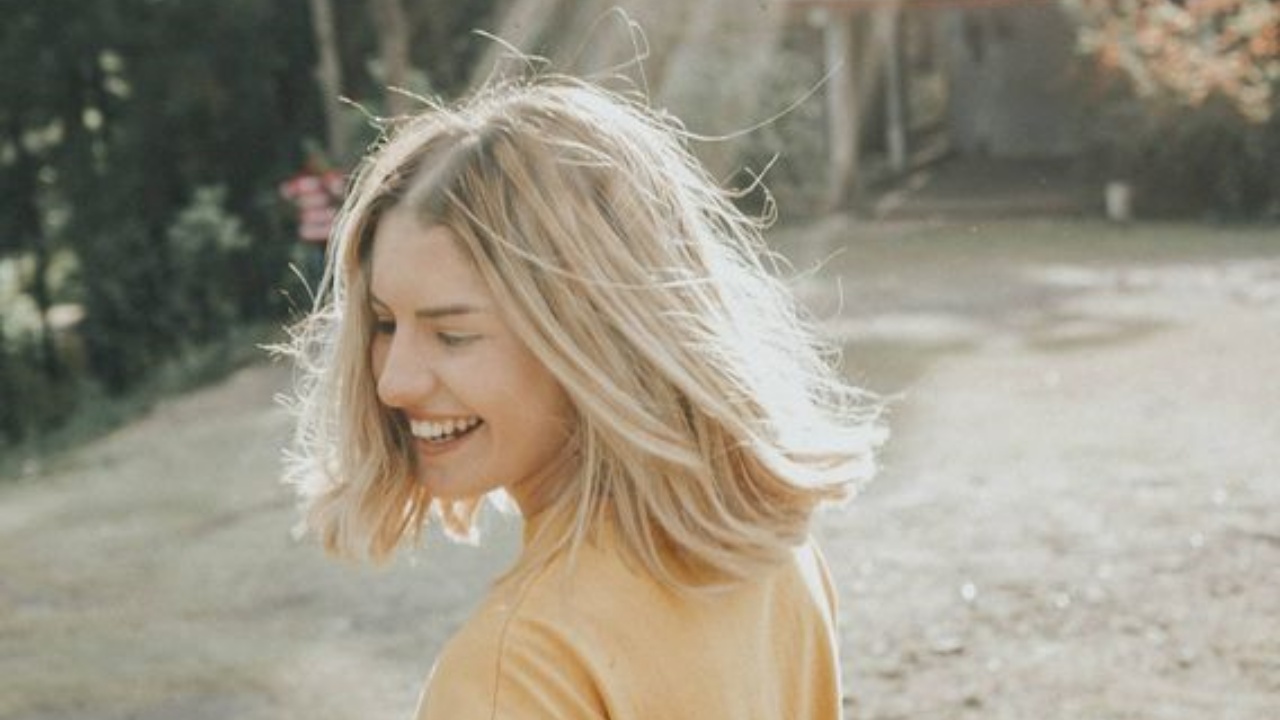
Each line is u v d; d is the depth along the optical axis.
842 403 1.65
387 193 1.47
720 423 1.44
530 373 1.43
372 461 1.56
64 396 24.02
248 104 25.02
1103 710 5.70
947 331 15.67
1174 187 25.09
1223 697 5.76
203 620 8.04
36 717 6.71
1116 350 14.06
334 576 8.51
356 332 1.53
